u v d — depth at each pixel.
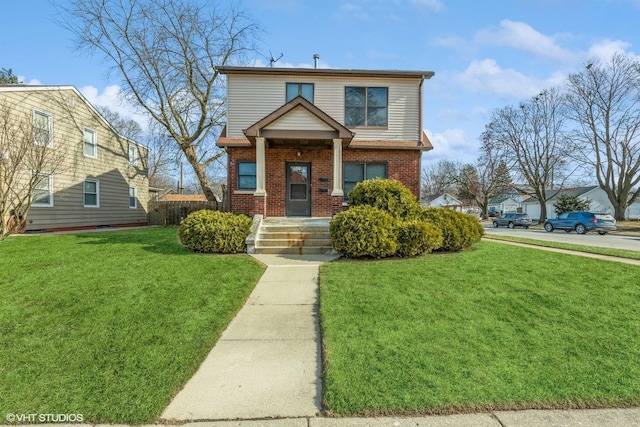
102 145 17.58
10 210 11.71
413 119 12.77
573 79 28.83
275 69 12.30
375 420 2.39
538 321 4.02
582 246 10.24
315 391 2.74
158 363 3.11
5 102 11.90
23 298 4.68
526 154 33.62
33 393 2.68
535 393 2.66
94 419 2.40
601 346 3.42
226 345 3.52
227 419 2.40
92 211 16.73
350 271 6.25
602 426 2.34
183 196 37.19
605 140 28.66
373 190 9.15
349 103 12.73
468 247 8.95
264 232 8.84
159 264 6.58
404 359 3.16
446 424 2.36
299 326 4.01
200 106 18.08
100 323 3.93
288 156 12.42
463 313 4.24
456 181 48.09
